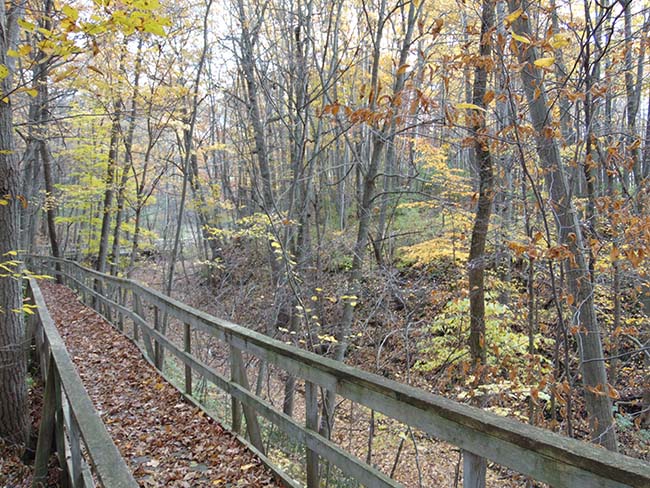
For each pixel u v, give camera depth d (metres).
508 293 7.85
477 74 5.39
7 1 4.55
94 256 22.77
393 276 7.86
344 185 15.16
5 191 5.42
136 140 17.58
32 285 7.48
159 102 12.34
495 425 1.60
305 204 9.34
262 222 10.38
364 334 8.02
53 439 3.93
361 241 8.52
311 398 2.81
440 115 5.52
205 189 19.05
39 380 6.84
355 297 7.82
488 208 6.25
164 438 4.09
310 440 2.74
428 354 7.64
